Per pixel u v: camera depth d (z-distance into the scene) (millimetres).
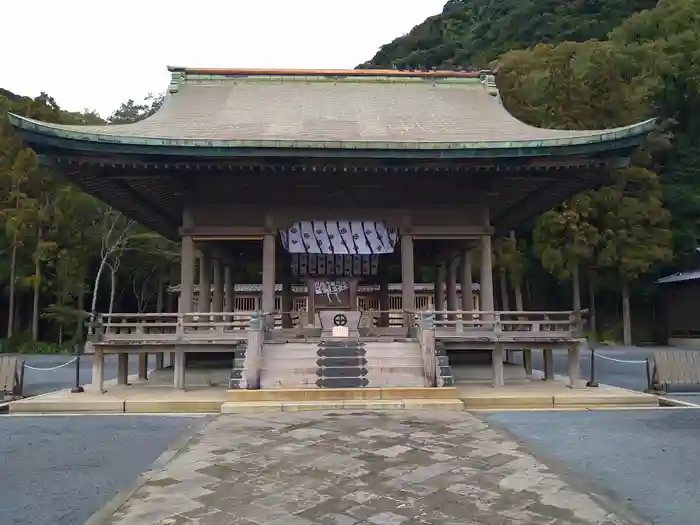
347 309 19297
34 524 5496
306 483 6543
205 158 13797
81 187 15523
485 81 20609
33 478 7113
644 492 6395
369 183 15922
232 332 14180
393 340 14141
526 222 21156
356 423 10078
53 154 13281
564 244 34812
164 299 52344
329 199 15953
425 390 12078
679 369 14773
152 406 12203
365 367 12812
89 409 12203
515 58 42562
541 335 14203
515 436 9102
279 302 28344
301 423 10102
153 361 29000
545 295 44188
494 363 14344
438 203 16094
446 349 14289
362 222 15984
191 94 19469
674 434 9516
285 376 12602
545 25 61000
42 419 11336
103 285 47625
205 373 15297
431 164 14461
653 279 40062
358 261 19500
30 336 38625
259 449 8188
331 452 7988
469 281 20359
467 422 10188
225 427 9773
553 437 9258
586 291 41719
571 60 40500
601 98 37438
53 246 37094
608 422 10602
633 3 57625
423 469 7109
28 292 41406
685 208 40469
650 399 12656
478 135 15539
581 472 7199
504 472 6988
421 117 17953
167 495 6152
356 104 19125
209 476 6852
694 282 36344
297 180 15719
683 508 5855
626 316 36906
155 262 47062
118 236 42719
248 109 18203
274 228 15641
